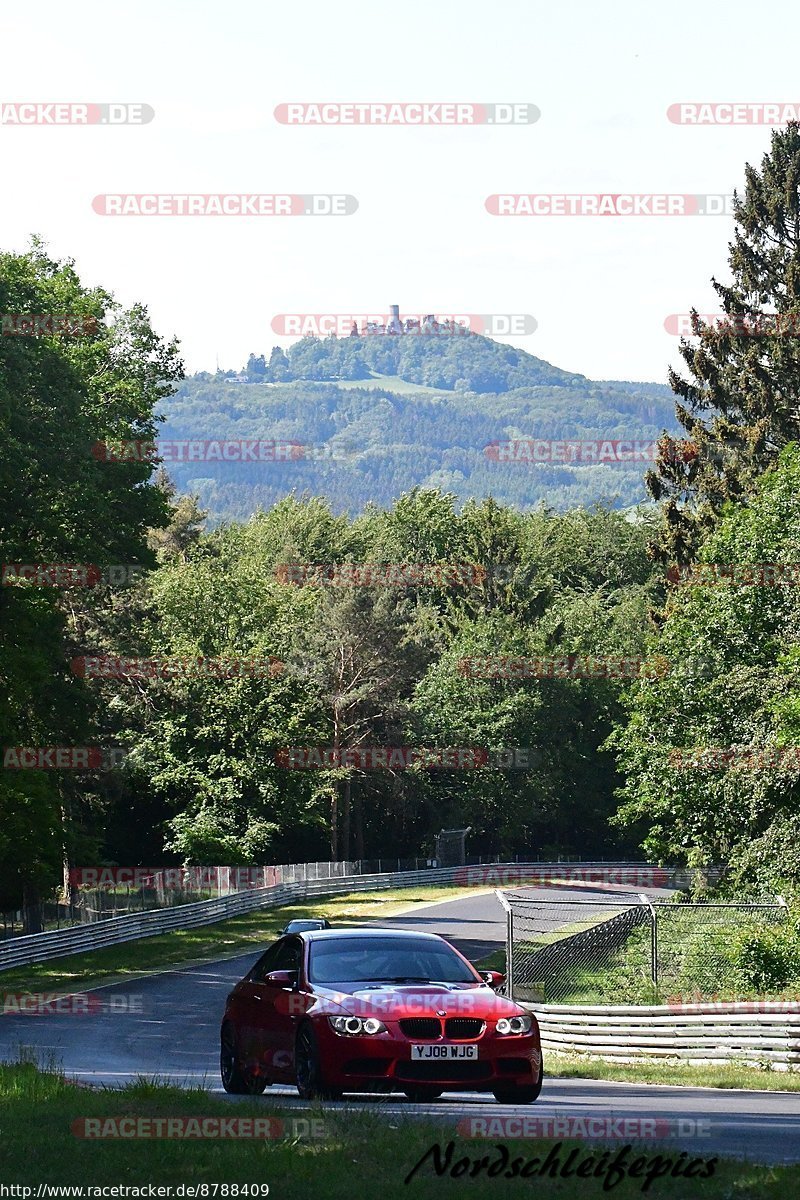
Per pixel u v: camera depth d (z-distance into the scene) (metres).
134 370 76.31
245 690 115.25
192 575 127.25
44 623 68.56
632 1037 35.41
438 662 151.50
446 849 142.62
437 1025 20.12
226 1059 23.83
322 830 134.75
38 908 70.69
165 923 82.69
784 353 91.06
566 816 156.75
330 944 22.52
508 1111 19.47
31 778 64.75
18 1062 26.22
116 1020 45.81
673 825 67.31
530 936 81.25
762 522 65.00
